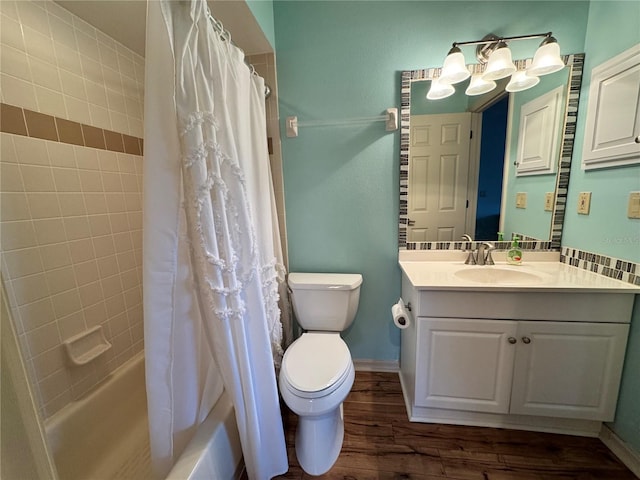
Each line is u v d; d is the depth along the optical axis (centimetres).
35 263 105
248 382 96
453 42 147
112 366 136
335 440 128
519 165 154
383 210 167
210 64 77
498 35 144
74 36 118
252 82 115
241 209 91
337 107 159
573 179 147
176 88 72
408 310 149
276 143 165
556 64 124
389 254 172
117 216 141
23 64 101
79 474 111
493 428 138
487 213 160
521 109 150
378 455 126
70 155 117
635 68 112
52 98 111
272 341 131
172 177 75
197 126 75
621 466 118
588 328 120
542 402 129
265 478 108
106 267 134
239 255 93
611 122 123
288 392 115
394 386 172
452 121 154
